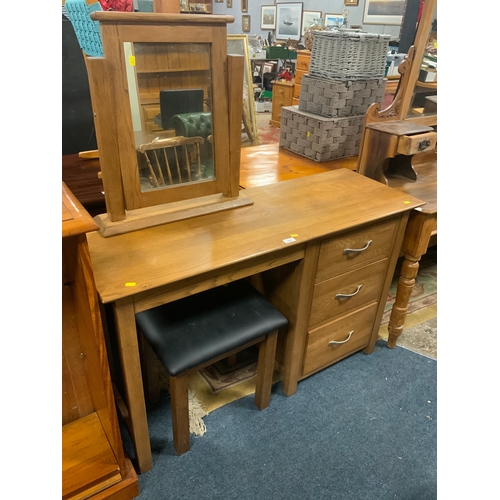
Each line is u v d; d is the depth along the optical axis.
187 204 1.28
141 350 1.38
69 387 1.20
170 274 0.98
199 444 1.37
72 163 1.75
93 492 1.11
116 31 0.96
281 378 1.65
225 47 1.12
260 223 1.25
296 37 5.69
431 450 1.39
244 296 1.34
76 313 1.06
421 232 1.51
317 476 1.29
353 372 1.69
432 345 1.85
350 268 1.43
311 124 1.87
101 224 1.15
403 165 1.80
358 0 4.46
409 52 1.65
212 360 1.18
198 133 1.20
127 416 1.32
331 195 1.47
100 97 0.99
